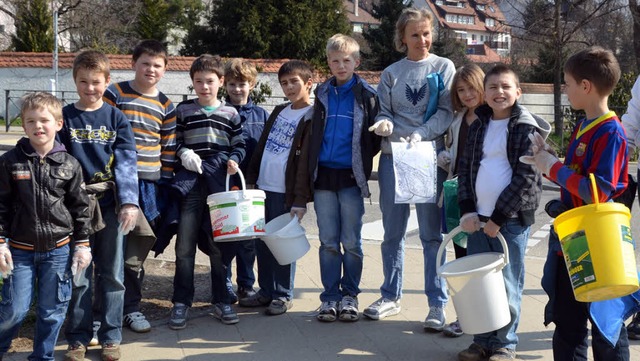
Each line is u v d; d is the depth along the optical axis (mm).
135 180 4359
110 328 4430
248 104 5734
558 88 23734
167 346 4672
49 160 3930
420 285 6191
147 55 4746
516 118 4148
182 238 5059
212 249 5117
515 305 4277
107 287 4410
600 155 3451
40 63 24891
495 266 4051
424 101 5078
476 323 4086
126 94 4773
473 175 4246
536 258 7406
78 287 4312
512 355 4352
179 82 25141
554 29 24641
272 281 5496
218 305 5191
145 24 34375
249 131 5648
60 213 3951
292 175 5262
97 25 33156
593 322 3553
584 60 3529
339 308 5227
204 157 5105
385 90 5180
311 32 28969
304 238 5141
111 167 4352
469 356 4391
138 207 4383
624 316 3650
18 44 29297
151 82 4777
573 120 21594
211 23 29797
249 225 4840
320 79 27891
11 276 3918
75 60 4324
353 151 5016
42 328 4027
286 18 28797
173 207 5012
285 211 5383
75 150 4254
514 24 28656
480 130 4258
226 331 4980
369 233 8695
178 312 5027
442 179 5043
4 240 3871
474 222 4180
